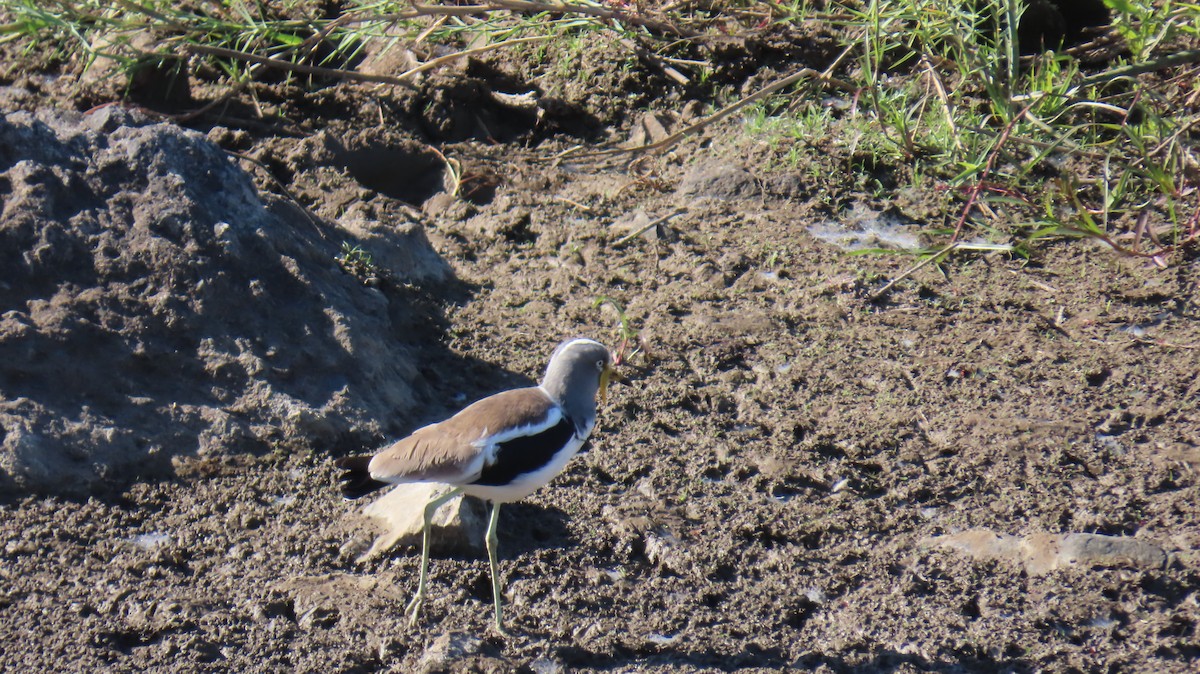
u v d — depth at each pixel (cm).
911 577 945
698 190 1597
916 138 1644
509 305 1376
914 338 1299
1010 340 1284
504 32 1803
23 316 1098
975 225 1515
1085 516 1008
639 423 1167
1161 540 974
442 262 1432
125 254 1155
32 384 1070
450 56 1730
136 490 1041
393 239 1388
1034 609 905
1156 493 1042
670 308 1360
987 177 1504
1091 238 1475
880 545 991
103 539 987
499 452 859
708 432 1152
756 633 895
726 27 1862
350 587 936
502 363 1262
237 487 1050
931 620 898
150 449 1066
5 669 850
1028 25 1814
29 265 1123
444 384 1225
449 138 1722
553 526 1017
